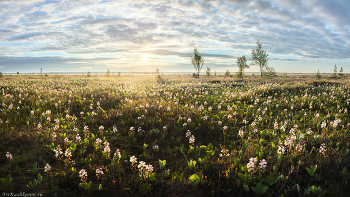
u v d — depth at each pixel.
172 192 3.72
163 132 6.86
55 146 5.23
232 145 5.86
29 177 3.99
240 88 20.30
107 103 11.52
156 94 15.60
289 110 9.98
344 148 5.14
